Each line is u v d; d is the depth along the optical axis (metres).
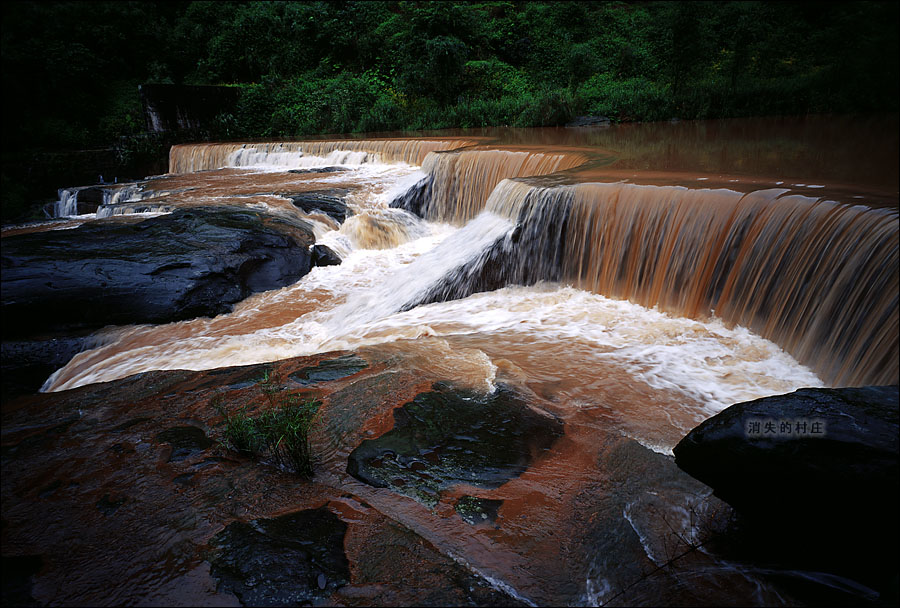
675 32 22.08
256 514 3.98
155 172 21.44
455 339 7.16
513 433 4.85
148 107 21.41
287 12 29.77
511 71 26.95
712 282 7.11
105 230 10.20
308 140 20.39
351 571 3.39
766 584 3.23
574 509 3.91
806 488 3.10
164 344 7.96
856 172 8.79
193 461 4.73
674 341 6.70
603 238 8.37
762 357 6.16
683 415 5.16
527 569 3.40
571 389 5.67
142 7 29.84
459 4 27.09
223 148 20.03
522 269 9.23
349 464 4.52
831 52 15.85
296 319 8.74
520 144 14.48
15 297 8.13
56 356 7.93
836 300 5.68
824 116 16.42
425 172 13.96
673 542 3.58
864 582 3.15
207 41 30.33
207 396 5.91
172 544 3.73
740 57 21.81
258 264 9.96
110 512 4.14
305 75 28.02
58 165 19.12
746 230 6.75
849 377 5.45
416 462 4.47
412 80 24.55
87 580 3.47
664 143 13.45
